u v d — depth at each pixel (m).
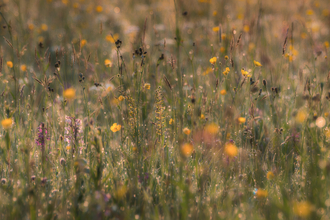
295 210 4.50
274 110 4.85
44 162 4.64
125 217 4.49
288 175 4.68
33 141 4.70
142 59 4.74
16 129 4.71
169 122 4.78
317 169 4.63
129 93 4.75
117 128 4.72
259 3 5.36
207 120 4.77
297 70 5.10
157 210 4.52
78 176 4.57
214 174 4.66
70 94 4.65
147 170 4.66
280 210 4.54
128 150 4.72
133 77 4.77
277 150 4.74
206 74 4.95
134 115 4.73
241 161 4.67
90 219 4.52
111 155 4.70
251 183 4.66
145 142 4.73
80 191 4.58
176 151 4.71
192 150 4.66
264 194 4.57
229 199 4.57
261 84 4.98
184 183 4.61
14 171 4.59
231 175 4.68
